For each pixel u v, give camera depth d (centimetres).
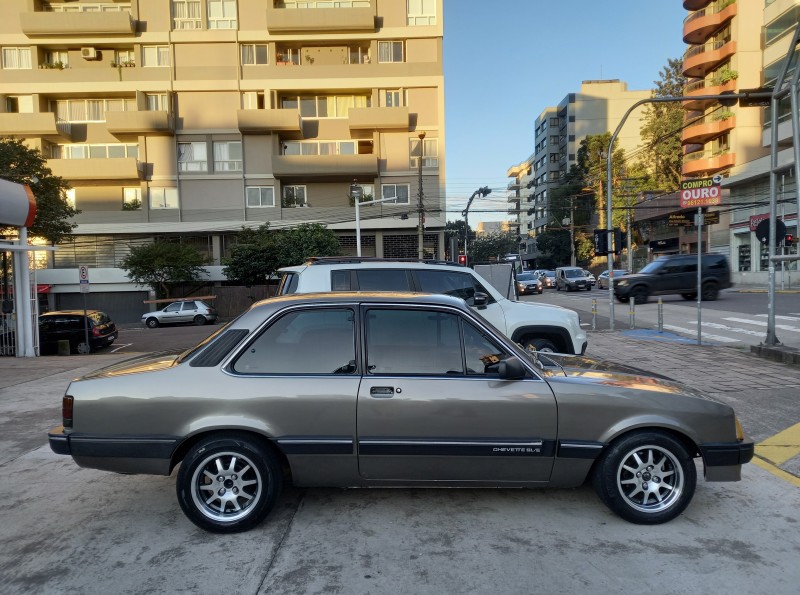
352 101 3697
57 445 366
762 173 3297
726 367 926
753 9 3641
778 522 374
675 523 373
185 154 3603
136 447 357
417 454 361
